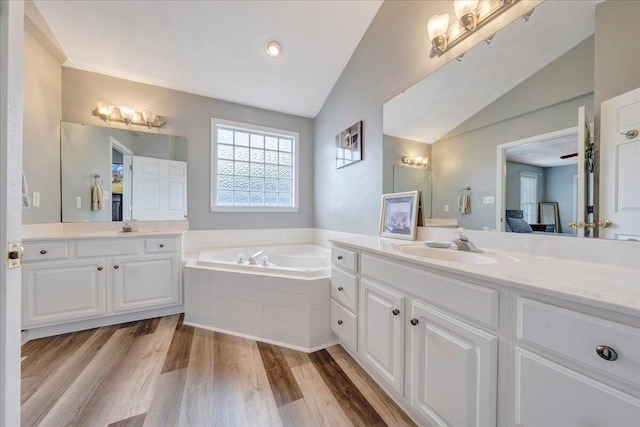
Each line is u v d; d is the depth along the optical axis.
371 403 1.29
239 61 2.52
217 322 2.10
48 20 2.02
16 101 0.62
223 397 1.32
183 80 2.69
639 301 0.57
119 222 2.58
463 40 1.48
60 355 1.69
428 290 1.05
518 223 1.23
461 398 0.90
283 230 3.33
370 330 1.41
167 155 2.77
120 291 2.16
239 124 3.09
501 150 1.30
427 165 1.72
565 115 1.06
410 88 1.85
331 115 2.96
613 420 0.57
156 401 1.29
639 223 0.87
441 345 0.98
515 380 0.75
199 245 2.91
